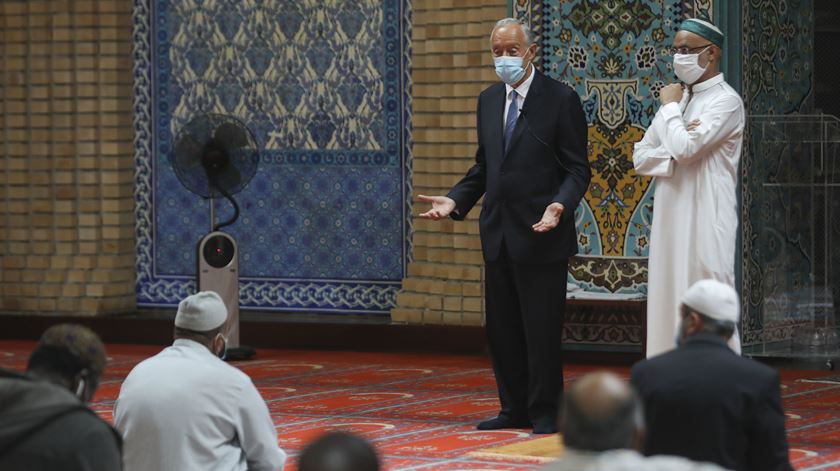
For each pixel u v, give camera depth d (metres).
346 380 13.02
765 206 13.57
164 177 16.28
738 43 13.42
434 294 14.85
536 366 10.08
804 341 13.52
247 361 14.40
